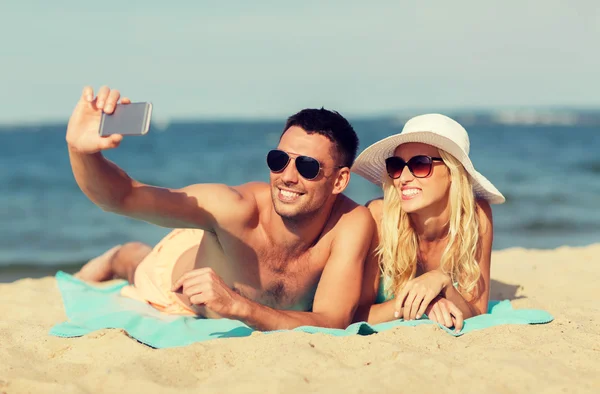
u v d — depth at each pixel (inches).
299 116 151.0
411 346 134.6
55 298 203.0
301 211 146.7
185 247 179.2
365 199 659.4
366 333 148.6
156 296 176.6
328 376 117.0
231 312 139.9
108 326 153.6
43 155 1318.9
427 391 110.9
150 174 1044.5
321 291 155.3
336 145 149.8
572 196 666.8
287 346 130.2
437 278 152.9
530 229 504.1
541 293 200.2
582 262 249.8
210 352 129.4
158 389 112.5
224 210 149.0
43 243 473.1
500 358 125.2
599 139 1940.2
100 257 236.7
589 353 130.3
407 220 163.2
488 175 888.9
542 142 1784.0
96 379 117.0
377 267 166.6
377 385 111.6
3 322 166.4
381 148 162.9
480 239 166.4
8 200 686.5
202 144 1844.2
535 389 113.3
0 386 116.6
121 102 120.8
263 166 1128.2
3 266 393.4
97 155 127.8
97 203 137.8
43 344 144.2
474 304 166.1
